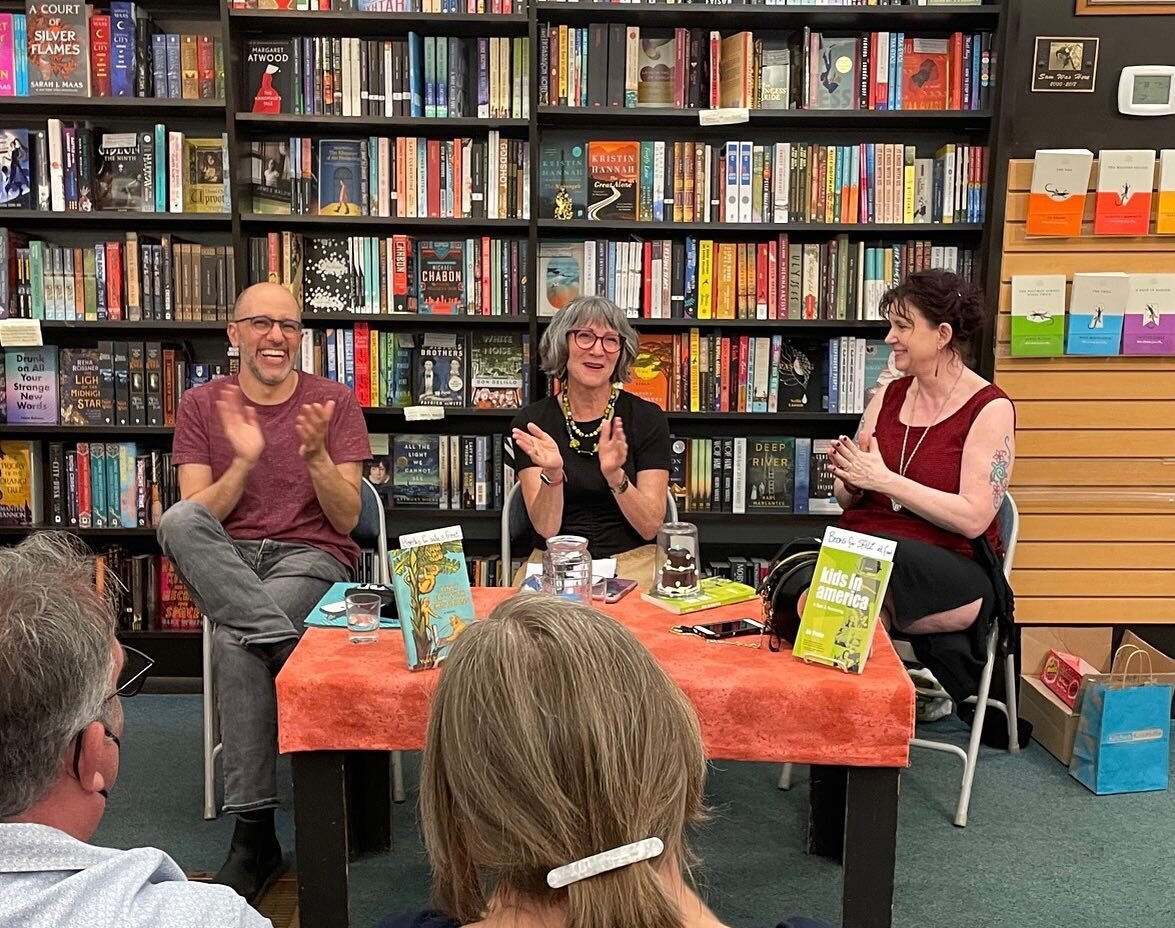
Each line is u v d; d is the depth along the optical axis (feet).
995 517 8.41
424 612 5.38
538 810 2.12
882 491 7.90
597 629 2.36
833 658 5.31
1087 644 10.66
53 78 10.54
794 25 10.71
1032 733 10.07
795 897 7.15
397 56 10.51
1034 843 7.94
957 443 8.27
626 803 2.15
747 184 10.70
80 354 11.02
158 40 10.59
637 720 2.23
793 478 11.23
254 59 10.57
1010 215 10.24
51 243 11.48
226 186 10.89
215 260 10.81
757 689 5.08
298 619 8.02
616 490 8.41
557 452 7.89
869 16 10.32
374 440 11.32
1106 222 10.04
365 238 10.93
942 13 10.16
